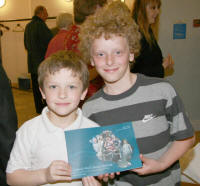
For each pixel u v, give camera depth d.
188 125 1.15
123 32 1.13
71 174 0.98
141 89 1.19
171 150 1.15
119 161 1.02
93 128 1.06
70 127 1.13
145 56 2.06
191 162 1.59
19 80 6.43
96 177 1.18
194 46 3.28
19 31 6.40
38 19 3.94
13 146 1.07
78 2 1.98
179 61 3.29
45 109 1.18
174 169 1.28
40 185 1.11
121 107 1.19
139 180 1.23
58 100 1.08
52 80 1.08
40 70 1.13
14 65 6.79
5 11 6.46
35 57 4.00
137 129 1.17
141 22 2.03
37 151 1.09
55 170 0.97
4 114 1.02
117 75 1.15
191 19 3.18
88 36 1.21
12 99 1.08
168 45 3.20
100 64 1.15
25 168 1.08
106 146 1.03
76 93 1.11
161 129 1.18
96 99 1.27
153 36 2.15
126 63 1.17
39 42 3.95
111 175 1.01
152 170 1.07
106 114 1.21
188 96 3.44
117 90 1.21
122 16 1.21
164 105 1.17
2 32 6.46
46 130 1.11
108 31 1.11
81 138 1.04
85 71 1.17
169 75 3.31
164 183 1.24
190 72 3.36
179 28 3.17
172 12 3.11
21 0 6.19
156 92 1.17
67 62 1.10
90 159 1.01
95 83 1.94
